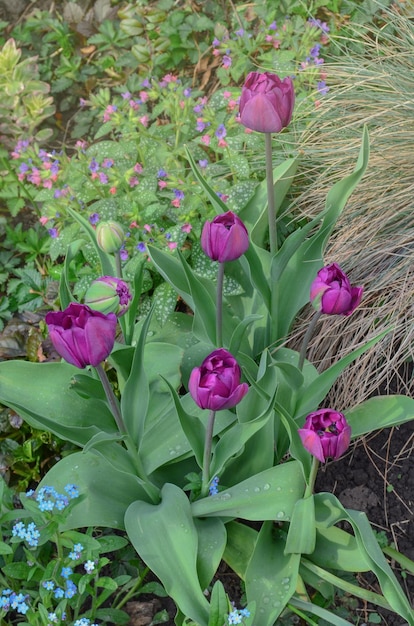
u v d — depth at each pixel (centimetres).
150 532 145
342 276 135
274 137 199
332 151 187
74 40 249
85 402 159
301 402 151
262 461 156
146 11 244
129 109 208
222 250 138
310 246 158
